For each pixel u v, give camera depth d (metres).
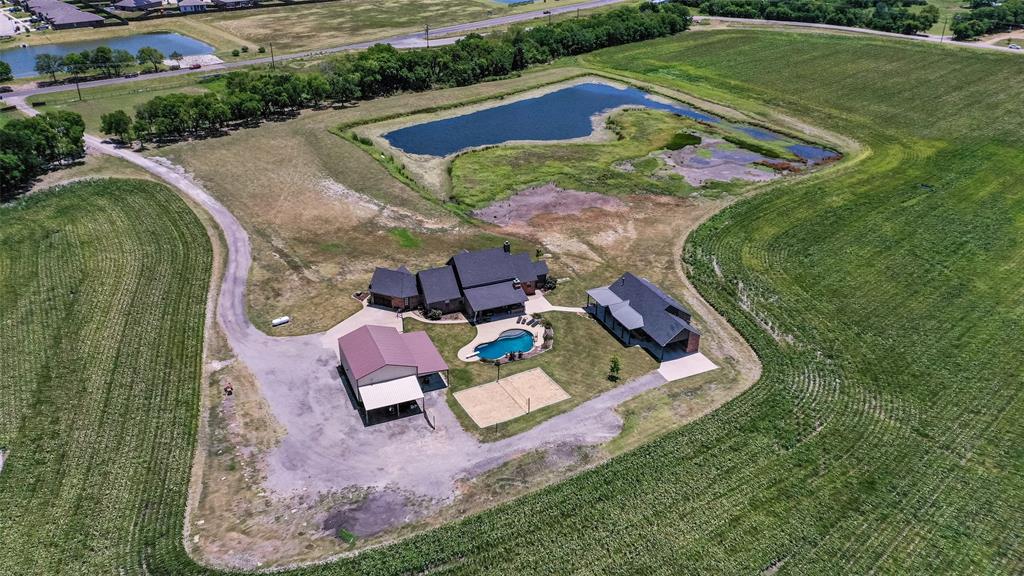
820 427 62.31
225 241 94.31
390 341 68.25
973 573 48.59
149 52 170.62
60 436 59.91
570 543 50.50
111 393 65.25
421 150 130.12
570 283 86.25
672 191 112.62
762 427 62.12
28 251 88.62
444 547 50.09
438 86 168.12
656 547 50.28
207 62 178.62
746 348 74.31
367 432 61.78
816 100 157.00
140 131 127.56
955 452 59.44
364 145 130.38
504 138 136.88
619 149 130.62
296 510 53.84
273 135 133.62
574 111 153.50
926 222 100.25
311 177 115.00
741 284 85.44
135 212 100.44
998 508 53.84
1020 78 165.62
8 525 51.19
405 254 92.00
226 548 50.34
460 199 108.94
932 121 142.00
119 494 54.44
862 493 55.16
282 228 98.31
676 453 59.06
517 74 178.62
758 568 48.78
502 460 58.84
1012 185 111.94
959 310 79.81
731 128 142.88
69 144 115.00
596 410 64.88
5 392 64.69
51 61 157.12
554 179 116.94
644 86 169.75
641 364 71.69
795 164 123.56
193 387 66.62
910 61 183.12
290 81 146.88
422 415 64.00
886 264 89.56
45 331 73.56
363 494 55.41
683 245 95.25
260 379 68.25
